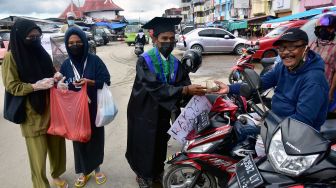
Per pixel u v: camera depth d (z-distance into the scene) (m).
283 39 2.04
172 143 4.52
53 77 2.94
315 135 1.68
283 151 1.69
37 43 2.80
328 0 18.47
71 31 2.97
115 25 46.66
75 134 2.96
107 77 3.22
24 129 2.96
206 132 2.76
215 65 12.63
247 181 1.90
